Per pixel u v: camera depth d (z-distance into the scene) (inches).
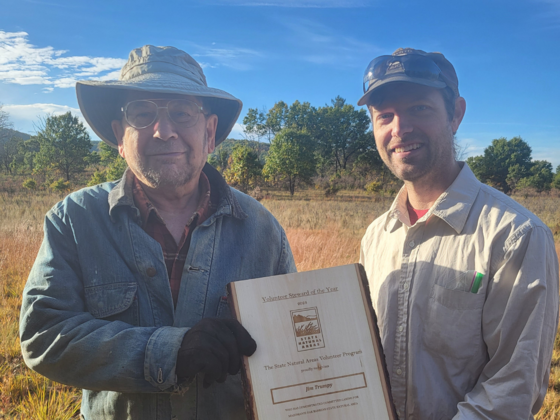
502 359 55.2
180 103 63.1
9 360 163.5
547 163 2251.5
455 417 55.3
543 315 52.8
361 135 2945.4
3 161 2261.3
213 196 70.5
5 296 227.9
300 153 1801.2
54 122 2126.0
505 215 58.2
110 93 70.2
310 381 50.9
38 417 122.6
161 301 60.8
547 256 54.4
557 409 130.1
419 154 66.7
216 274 64.1
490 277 57.6
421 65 63.2
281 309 52.6
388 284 69.5
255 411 49.6
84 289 59.4
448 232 63.1
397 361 64.6
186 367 47.5
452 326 59.4
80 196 63.7
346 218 603.5
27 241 344.2
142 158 62.6
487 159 2281.0
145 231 64.4
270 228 71.6
